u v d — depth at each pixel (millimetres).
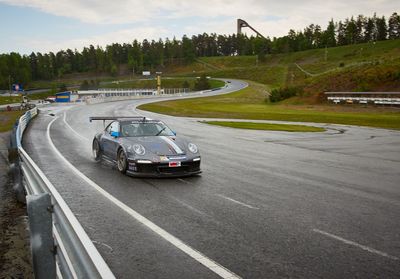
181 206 5996
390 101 34188
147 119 9656
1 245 4758
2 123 26562
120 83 174875
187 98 69125
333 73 55406
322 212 5695
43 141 15422
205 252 4164
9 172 9328
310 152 12602
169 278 3549
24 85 187875
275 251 4199
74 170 9078
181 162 8000
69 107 45938
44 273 2387
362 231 4859
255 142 15406
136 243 4426
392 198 6574
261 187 7375
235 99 66875
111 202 6219
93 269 1952
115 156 8953
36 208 2367
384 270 3730
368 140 16172
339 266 3820
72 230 2328
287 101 50094
